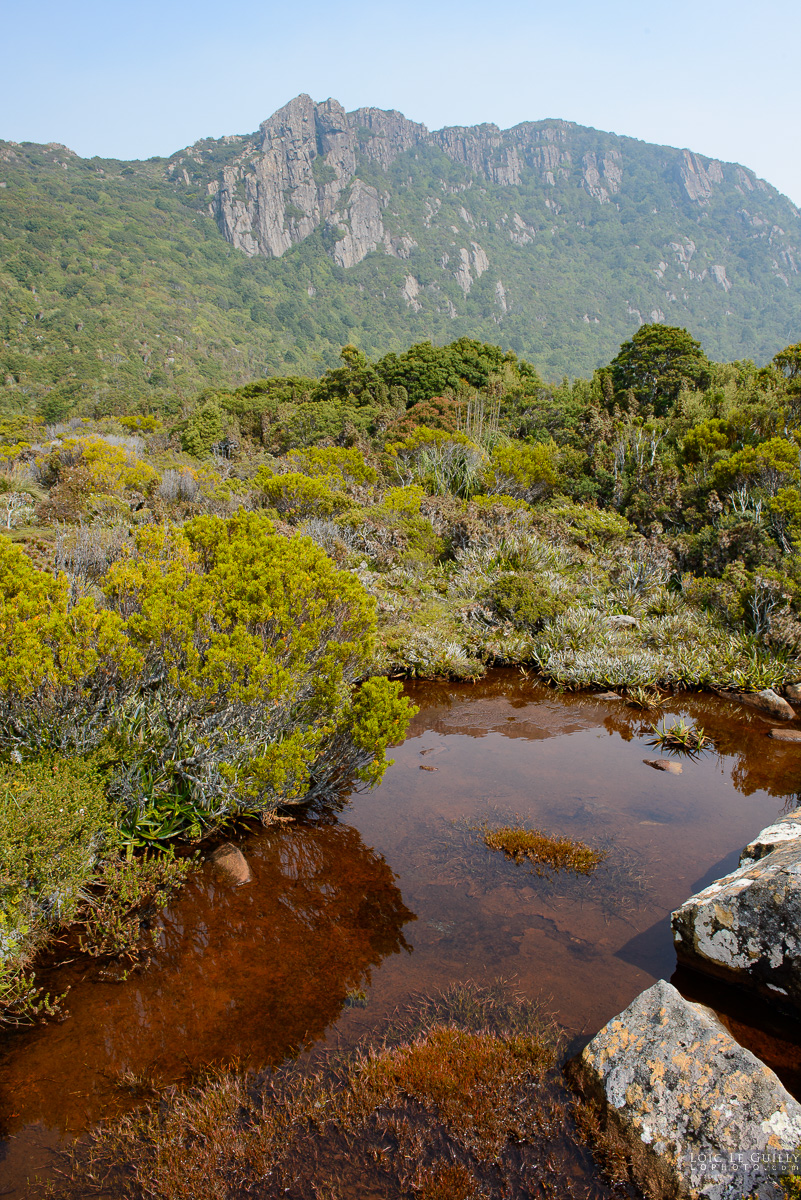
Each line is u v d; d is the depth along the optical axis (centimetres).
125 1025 349
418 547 1338
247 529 802
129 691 514
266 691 493
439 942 416
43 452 2106
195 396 8331
